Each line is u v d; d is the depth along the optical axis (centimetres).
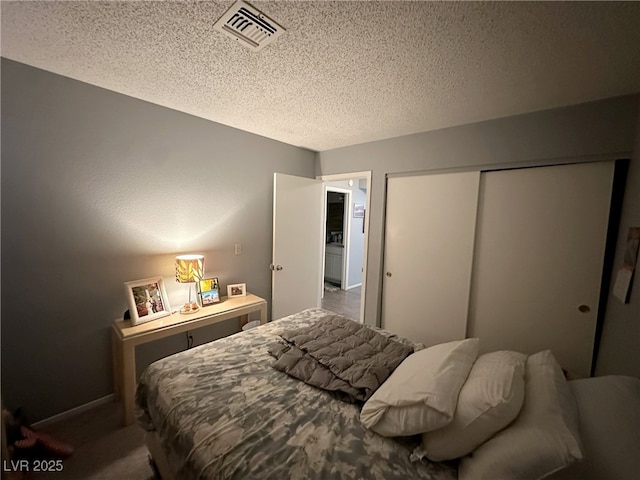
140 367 226
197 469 91
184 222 240
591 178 188
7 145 156
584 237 193
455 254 250
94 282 192
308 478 84
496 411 85
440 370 106
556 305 206
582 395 100
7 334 162
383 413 101
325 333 175
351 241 544
